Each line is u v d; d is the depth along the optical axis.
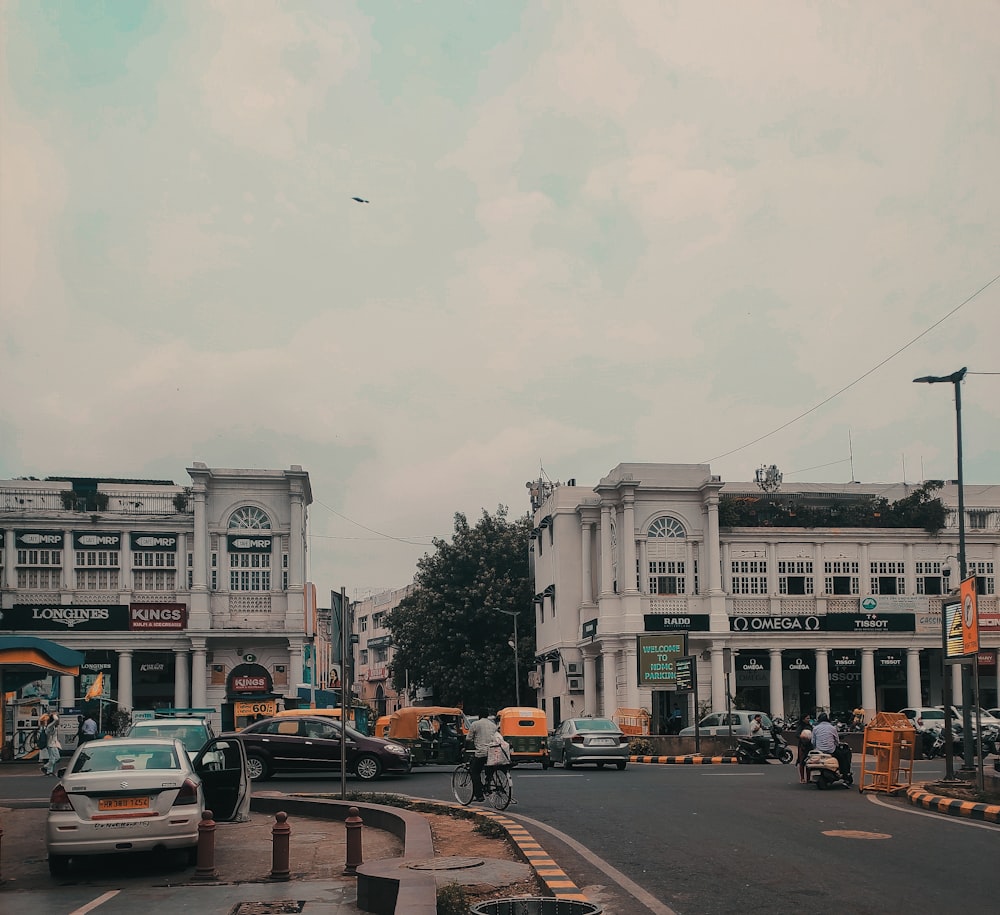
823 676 57.94
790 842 15.70
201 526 58.41
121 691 56.84
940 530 61.28
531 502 77.94
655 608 57.75
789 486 66.06
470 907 10.52
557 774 31.94
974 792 21.23
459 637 69.56
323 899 12.41
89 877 14.37
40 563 57.53
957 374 29.81
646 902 11.55
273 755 29.11
